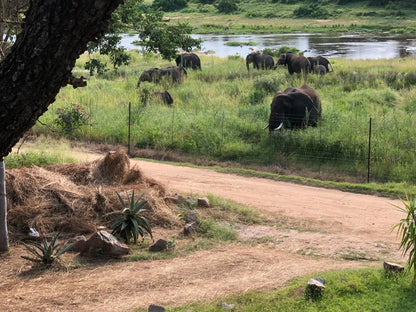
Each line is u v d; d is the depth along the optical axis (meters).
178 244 9.31
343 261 8.55
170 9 108.44
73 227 9.81
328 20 88.69
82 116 16.34
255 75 31.41
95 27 3.72
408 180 14.38
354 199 12.78
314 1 101.06
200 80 29.88
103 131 18.45
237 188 13.43
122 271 8.06
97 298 7.15
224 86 26.47
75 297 7.19
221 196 12.46
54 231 9.77
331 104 21.81
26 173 10.84
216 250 9.06
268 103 22.08
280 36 72.88
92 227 9.84
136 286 7.52
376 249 9.17
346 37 69.00
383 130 16.78
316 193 13.28
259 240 9.65
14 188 10.28
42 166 12.74
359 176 14.87
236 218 10.83
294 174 15.20
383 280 7.21
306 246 9.32
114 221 9.99
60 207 10.29
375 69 30.48
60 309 6.84
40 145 16.41
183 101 24.05
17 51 3.77
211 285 7.48
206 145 17.25
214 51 55.22
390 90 24.09
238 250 9.07
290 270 7.99
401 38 65.69
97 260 8.54
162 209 10.58
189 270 8.09
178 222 10.35
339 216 11.27
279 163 16.06
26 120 3.97
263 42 64.56
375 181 14.55
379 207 12.10
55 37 3.66
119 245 8.72
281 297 6.87
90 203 10.45
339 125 17.59
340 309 6.46
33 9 3.68
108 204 10.45
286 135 16.94
